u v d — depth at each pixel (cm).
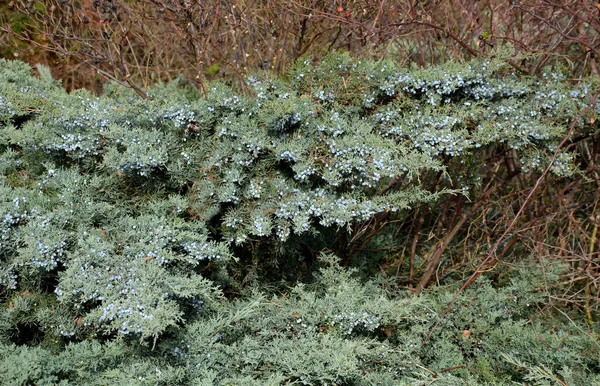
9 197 274
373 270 364
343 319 268
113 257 253
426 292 341
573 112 297
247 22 349
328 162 288
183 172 293
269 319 272
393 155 294
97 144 297
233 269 323
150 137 286
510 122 293
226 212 295
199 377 241
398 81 296
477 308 300
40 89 351
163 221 269
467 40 354
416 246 383
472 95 303
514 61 331
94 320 240
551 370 255
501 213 390
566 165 302
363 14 337
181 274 265
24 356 230
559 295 339
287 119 285
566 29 346
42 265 250
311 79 308
